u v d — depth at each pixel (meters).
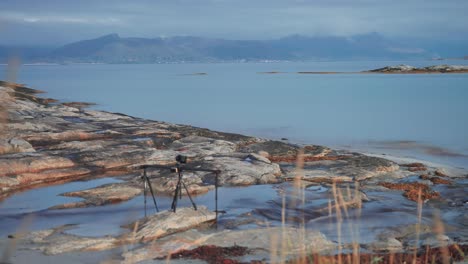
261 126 39.28
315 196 16.56
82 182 18.89
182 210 13.57
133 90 84.62
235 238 11.80
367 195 16.83
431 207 15.49
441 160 24.64
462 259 10.07
